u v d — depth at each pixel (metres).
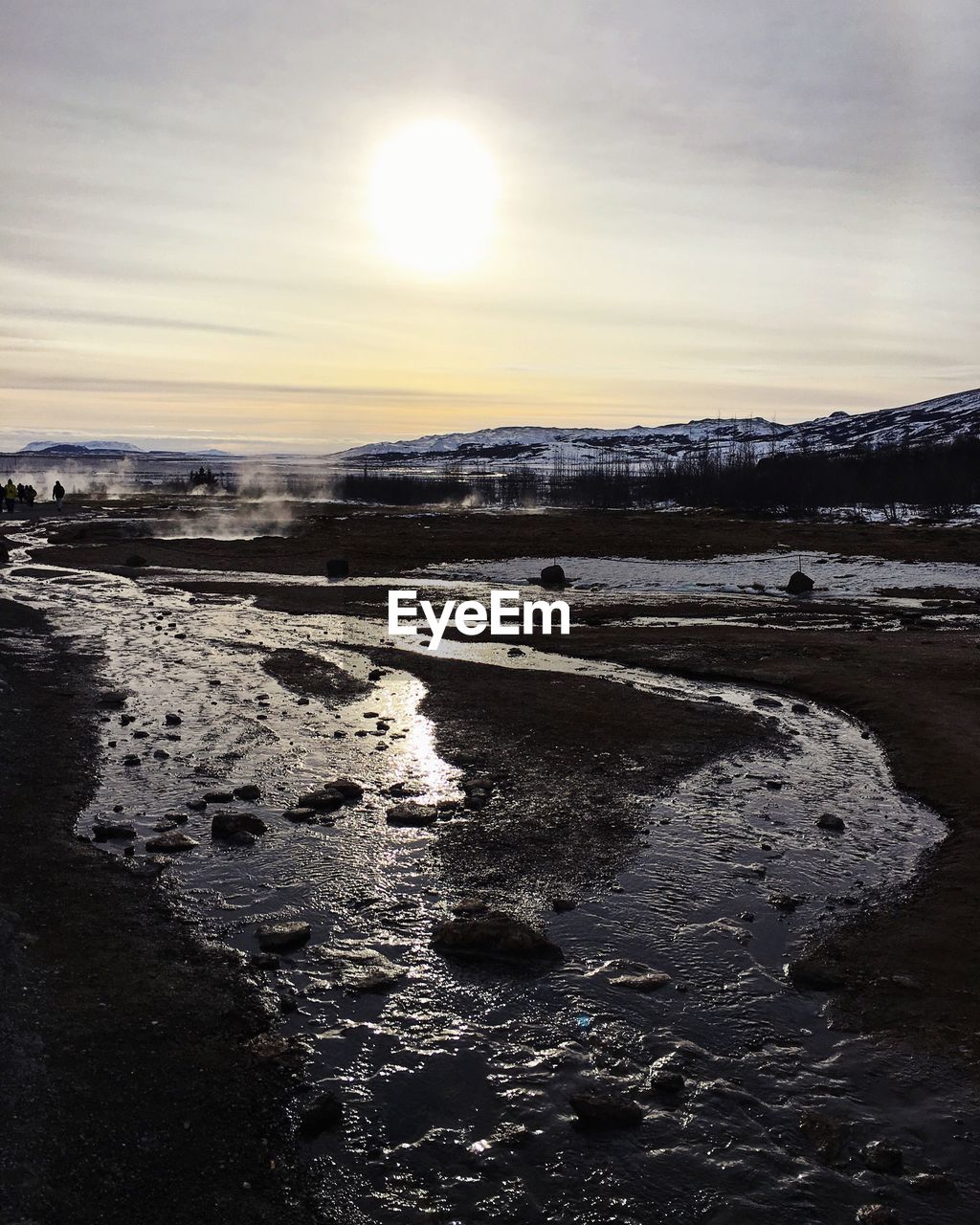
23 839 9.52
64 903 8.16
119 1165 5.04
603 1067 6.05
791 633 23.00
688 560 38.22
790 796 11.25
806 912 8.27
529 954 7.39
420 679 17.67
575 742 13.39
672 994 6.93
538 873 9.02
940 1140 5.36
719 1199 4.94
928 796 11.10
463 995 6.89
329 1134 5.40
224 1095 5.67
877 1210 4.78
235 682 17.16
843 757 12.88
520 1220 4.80
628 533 48.56
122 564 37.72
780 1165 5.18
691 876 8.98
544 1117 5.58
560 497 93.81
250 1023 6.46
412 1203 4.90
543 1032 6.45
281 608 27.06
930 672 17.64
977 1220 4.77
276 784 11.48
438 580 34.19
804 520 60.00
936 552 38.81
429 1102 5.69
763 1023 6.56
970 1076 5.89
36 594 29.38
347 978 7.09
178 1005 6.64
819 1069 6.04
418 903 8.37
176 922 7.93
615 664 19.62
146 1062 5.95
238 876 8.84
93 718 14.36
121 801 10.75
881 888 8.73
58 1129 5.28
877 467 81.81
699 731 13.99
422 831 10.05
